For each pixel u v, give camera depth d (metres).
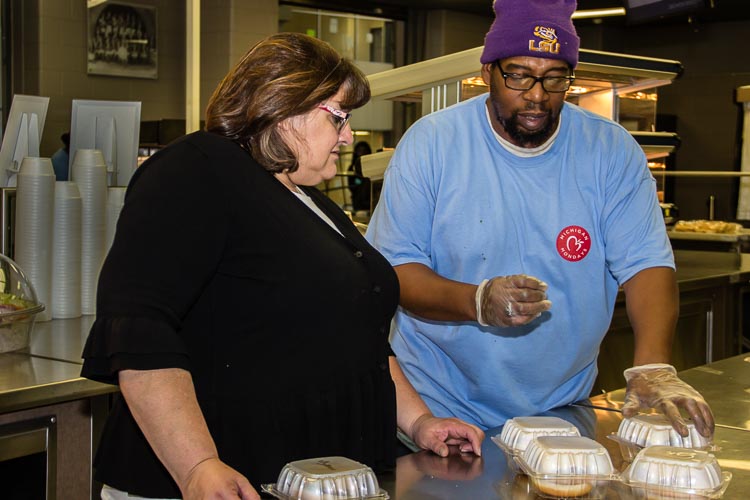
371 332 1.29
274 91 1.17
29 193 2.47
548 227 1.67
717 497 1.11
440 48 9.66
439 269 1.72
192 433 1.05
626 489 1.14
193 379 1.18
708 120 10.41
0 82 7.25
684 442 1.31
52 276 2.56
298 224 1.20
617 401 1.70
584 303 1.70
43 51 7.15
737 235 5.31
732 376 1.88
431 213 1.70
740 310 3.81
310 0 8.63
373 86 2.69
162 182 1.13
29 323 2.13
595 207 1.71
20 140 2.81
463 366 1.70
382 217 1.72
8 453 1.84
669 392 1.36
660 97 10.71
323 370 1.21
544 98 1.58
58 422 1.94
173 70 8.05
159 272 1.08
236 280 1.17
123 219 1.12
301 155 1.23
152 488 1.20
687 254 4.43
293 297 1.18
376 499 1.04
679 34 11.10
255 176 1.19
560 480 1.12
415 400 1.44
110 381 1.10
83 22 7.37
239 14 8.03
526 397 1.71
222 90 1.22
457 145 1.69
